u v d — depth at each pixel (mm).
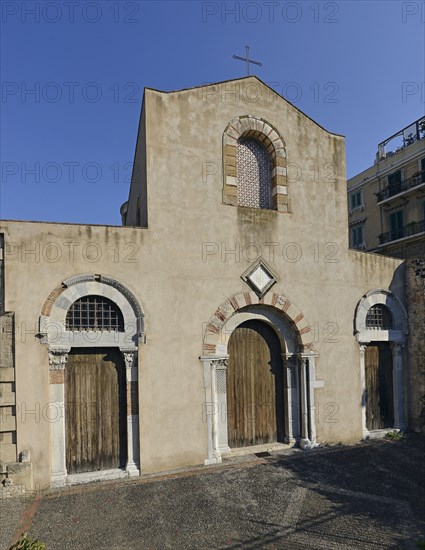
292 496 8836
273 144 12516
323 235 12945
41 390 9430
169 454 10320
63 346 9664
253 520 7848
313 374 12250
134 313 10391
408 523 7695
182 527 7625
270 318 12188
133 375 10250
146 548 6984
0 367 9219
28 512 8242
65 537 7344
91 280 10062
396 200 27203
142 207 11789
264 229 12094
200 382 10828
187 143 11391
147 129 10961
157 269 10711
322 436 12203
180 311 10820
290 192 12594
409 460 11000
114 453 10141
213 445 10789
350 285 13211
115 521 7863
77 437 9883
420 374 13555
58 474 9445
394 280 14094
